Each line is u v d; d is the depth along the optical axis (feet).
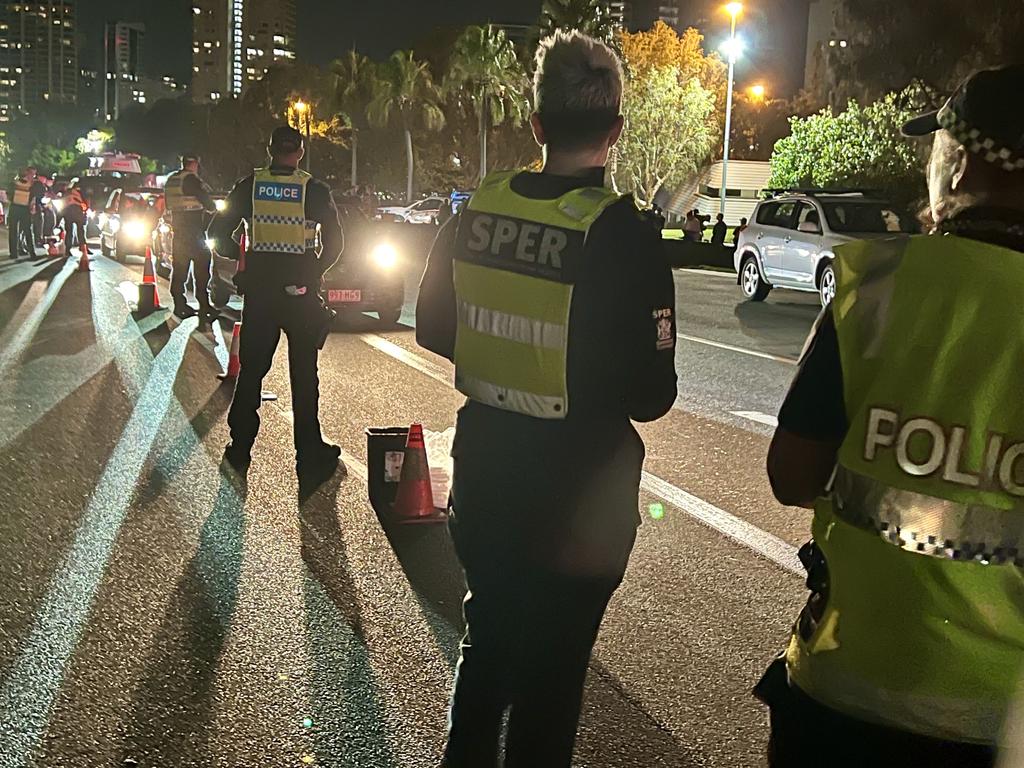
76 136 633.20
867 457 6.09
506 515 9.20
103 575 17.17
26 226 82.28
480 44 219.82
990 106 5.97
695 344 45.91
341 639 15.07
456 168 263.49
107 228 86.69
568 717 9.48
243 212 22.24
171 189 47.09
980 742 5.91
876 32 103.45
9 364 35.53
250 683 13.74
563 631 9.31
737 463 25.17
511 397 9.16
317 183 22.24
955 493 5.88
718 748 12.46
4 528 19.21
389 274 47.98
